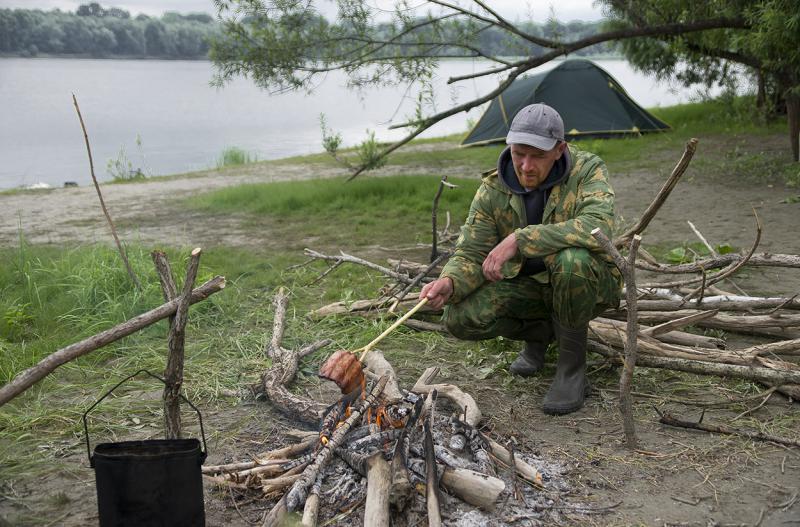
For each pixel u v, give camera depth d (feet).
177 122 147.54
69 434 13.44
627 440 12.48
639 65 58.65
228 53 38.22
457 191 36.94
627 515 10.59
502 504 10.61
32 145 104.53
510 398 14.69
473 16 38.09
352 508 10.27
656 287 18.30
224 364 16.63
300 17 37.78
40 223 35.01
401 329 18.49
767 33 35.55
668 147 51.03
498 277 13.23
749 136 53.26
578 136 55.26
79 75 403.13
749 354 14.97
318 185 41.01
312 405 13.71
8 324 18.95
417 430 11.18
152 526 9.04
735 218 30.48
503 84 39.52
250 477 10.98
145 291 19.66
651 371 15.75
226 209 37.09
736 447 12.53
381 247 27.45
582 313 13.50
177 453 9.07
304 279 23.41
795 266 17.52
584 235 13.10
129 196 43.88
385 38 38.68
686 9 40.57
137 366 16.69
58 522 10.69
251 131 124.36
